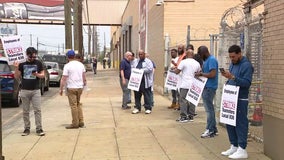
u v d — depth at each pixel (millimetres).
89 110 14367
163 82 19109
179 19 18812
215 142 8891
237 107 7418
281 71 6906
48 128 11062
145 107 13391
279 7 6965
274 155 7258
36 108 10016
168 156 7852
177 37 18812
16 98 16047
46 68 23922
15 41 9961
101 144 8969
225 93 7484
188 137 9461
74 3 24172
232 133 7703
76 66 10883
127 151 8305
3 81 15492
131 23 39312
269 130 7461
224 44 10516
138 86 13133
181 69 11359
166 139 9305
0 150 7160
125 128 10711
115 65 69812
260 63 8945
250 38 8961
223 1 18828
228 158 7590
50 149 8641
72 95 10891
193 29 18812
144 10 26578
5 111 15133
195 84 9422
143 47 27141
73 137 9758
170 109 14266
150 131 10250
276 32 7082
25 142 9352
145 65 13148
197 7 18781
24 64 9969
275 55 7133
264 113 7664
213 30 18844
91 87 24875
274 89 7203
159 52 20203
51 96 20719
